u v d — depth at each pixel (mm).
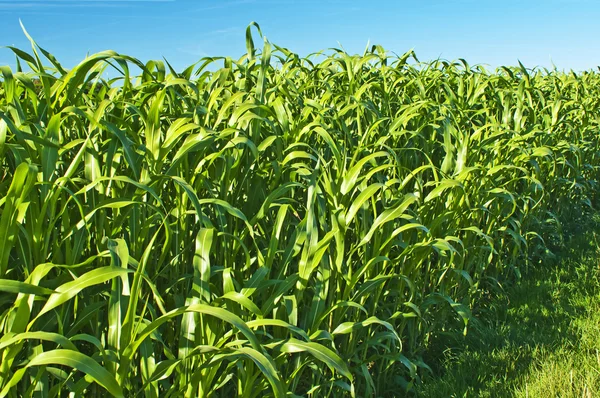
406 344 3180
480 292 3953
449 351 3246
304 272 2059
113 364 1531
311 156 2186
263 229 2424
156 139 1927
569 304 3859
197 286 1707
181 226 2021
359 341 2758
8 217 1371
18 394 1710
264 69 2586
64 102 1873
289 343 1697
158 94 1883
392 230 2637
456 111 3912
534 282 4277
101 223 1807
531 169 4582
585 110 5664
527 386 2736
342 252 2207
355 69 3723
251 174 2436
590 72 7805
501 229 3928
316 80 3801
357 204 2189
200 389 1712
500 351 3199
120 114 2203
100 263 1794
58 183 1609
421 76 4348
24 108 1916
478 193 3463
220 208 2088
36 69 1966
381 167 2359
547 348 3201
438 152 3871
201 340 1733
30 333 1238
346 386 2379
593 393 2629
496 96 4609
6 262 1405
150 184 1747
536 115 4969
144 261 1500
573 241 5156
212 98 2350
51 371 1608
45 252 1593
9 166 1896
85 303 1820
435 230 3107
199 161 2164
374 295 2648
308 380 2631
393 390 2885
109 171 1837
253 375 1903
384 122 3502
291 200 2186
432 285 3363
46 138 1617
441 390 2803
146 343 1729
